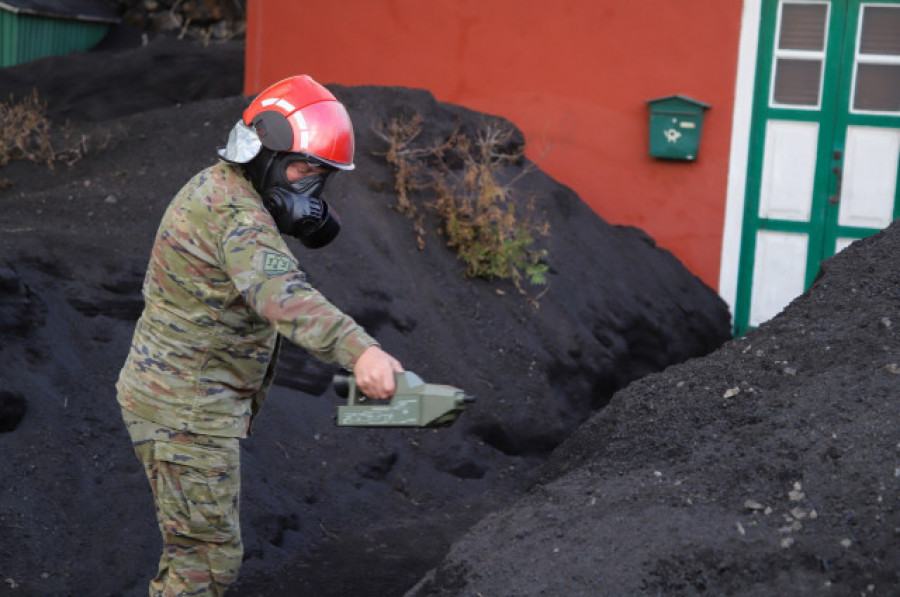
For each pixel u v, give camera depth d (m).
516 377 6.97
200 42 15.06
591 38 9.30
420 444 6.11
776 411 3.70
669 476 3.52
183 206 3.27
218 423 3.34
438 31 9.66
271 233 3.16
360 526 5.36
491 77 9.58
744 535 3.09
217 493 3.37
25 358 5.27
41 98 12.33
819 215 9.03
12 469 4.80
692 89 9.09
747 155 9.04
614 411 4.25
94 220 6.93
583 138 9.41
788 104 9.02
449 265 7.54
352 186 7.61
